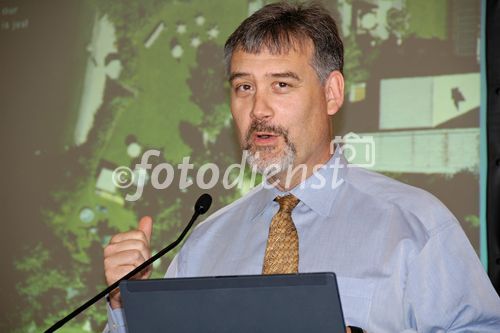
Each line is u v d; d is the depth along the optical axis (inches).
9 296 164.7
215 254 96.5
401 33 138.1
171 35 158.9
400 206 88.7
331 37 93.1
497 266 126.2
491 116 129.3
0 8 173.9
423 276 83.8
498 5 130.8
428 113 134.2
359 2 141.5
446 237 85.4
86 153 162.6
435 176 132.2
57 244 162.1
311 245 89.2
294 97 88.9
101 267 157.6
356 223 89.1
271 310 65.1
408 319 83.9
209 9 156.6
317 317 64.7
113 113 161.2
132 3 163.2
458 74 132.8
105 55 163.9
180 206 151.2
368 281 84.5
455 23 134.2
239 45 90.8
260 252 92.6
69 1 168.9
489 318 83.1
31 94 169.5
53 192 164.2
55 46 169.0
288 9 92.8
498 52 129.8
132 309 66.9
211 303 65.8
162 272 148.6
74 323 157.6
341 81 94.8
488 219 127.6
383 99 137.6
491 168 128.3
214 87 153.4
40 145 167.2
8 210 167.6
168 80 157.6
